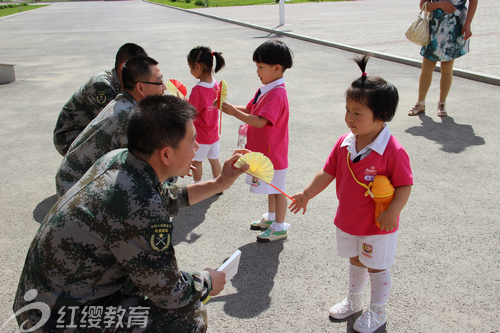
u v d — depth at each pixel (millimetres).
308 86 8336
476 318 2596
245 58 11352
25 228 3814
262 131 3309
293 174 4711
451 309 2674
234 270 2402
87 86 4113
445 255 3211
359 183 2381
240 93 7992
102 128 3135
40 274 1849
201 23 20891
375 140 2316
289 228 3680
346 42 12570
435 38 5859
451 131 5688
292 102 7379
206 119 4117
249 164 2330
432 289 2855
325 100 7426
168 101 1896
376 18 18750
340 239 2580
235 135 6078
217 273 2209
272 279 3031
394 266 3098
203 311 2145
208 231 3693
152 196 1843
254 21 19500
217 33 16734
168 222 1861
